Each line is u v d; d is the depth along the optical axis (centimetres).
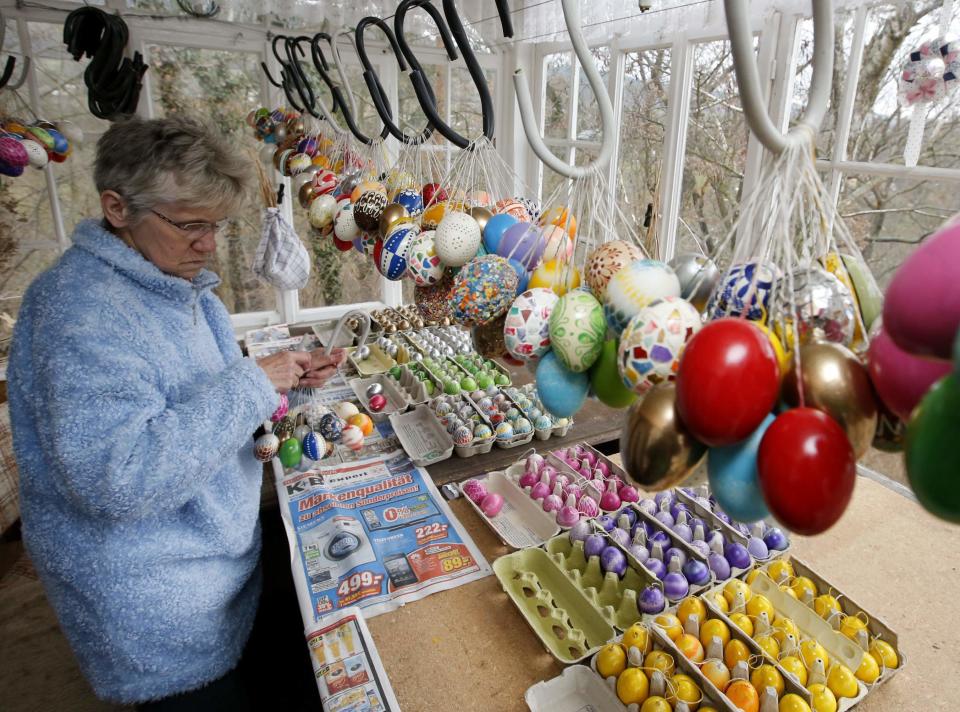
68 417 69
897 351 37
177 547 87
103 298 76
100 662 87
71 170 209
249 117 209
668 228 208
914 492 32
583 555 104
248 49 221
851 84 147
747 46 39
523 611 89
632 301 56
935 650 85
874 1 137
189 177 73
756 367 40
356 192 129
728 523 107
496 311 73
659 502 114
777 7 144
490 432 139
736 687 75
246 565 100
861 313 47
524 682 81
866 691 76
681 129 198
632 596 91
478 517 118
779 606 91
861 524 111
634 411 48
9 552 197
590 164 68
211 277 92
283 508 118
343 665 82
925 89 127
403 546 107
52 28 197
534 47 251
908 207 144
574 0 62
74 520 80
